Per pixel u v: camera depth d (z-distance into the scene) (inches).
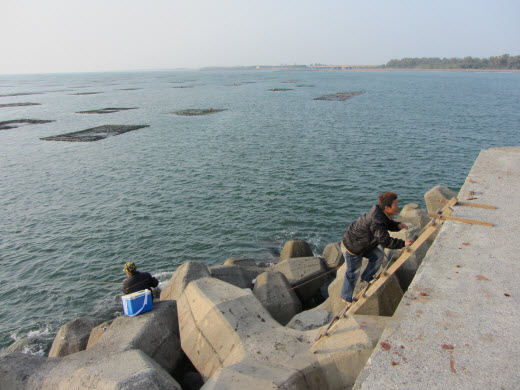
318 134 1876.2
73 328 421.4
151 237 793.6
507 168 332.5
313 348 229.6
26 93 6023.6
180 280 445.7
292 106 3203.7
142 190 1090.7
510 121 2145.7
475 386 116.3
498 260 186.4
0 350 500.4
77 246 767.1
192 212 916.6
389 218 196.1
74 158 1514.5
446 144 1581.0
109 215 917.2
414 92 4495.6
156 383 223.3
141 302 338.3
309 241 756.6
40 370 269.3
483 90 4682.6
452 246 203.3
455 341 136.3
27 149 1715.1
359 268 206.1
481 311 150.9
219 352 264.8
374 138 1739.7
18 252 750.5
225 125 2246.6
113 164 1397.6
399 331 144.1
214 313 285.0
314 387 213.5
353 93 4466.0
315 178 1144.8
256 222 847.7
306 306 525.0
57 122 2598.4
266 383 202.8
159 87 6697.8
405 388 118.0
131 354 256.8
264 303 436.1
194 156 1481.3
